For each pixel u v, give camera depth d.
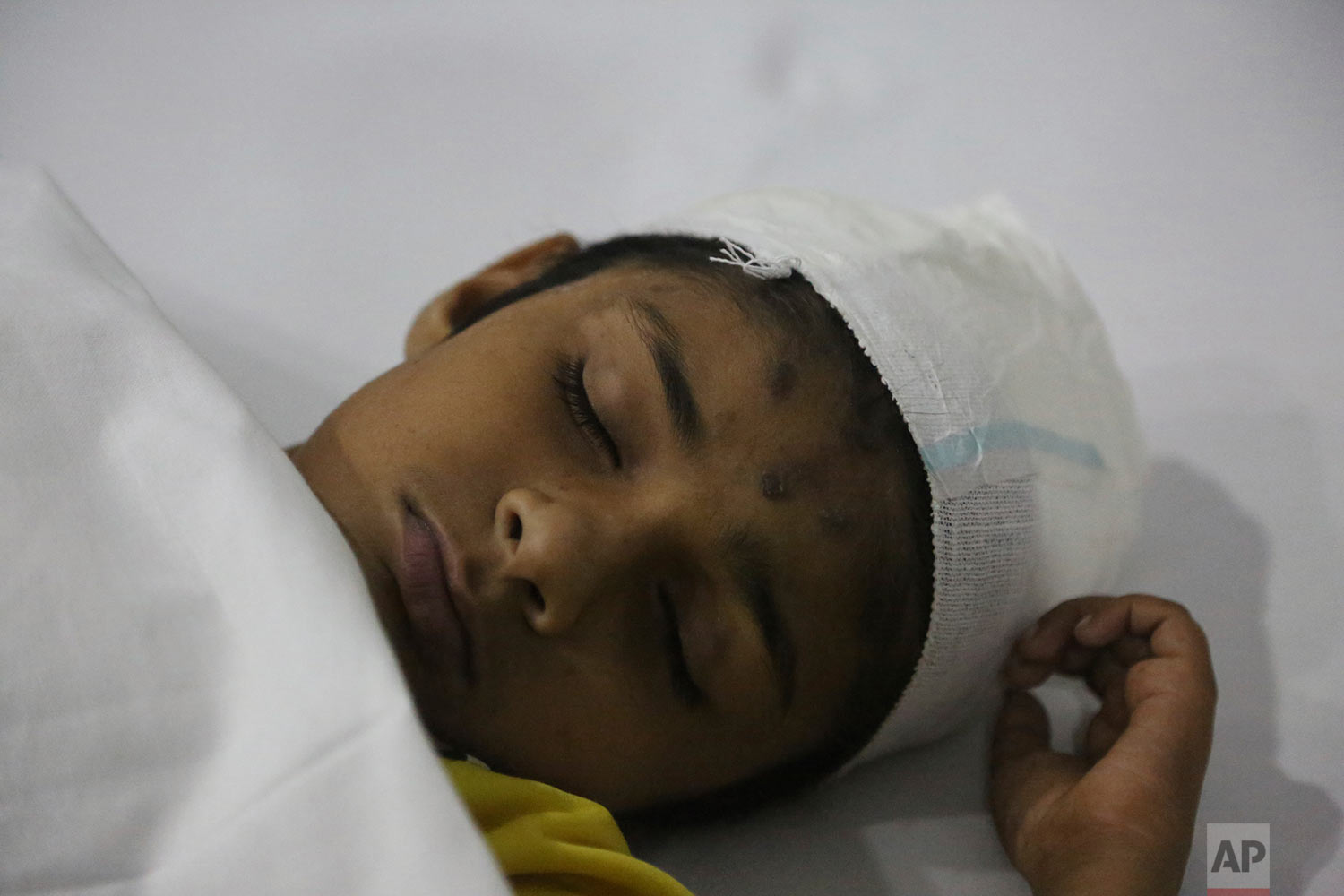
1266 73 1.23
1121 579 0.95
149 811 0.49
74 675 0.51
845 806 0.85
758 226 0.85
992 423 0.77
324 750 0.47
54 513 0.54
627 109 1.28
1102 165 1.20
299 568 0.52
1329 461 1.01
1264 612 0.94
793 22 1.32
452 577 0.66
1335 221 1.13
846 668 0.76
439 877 0.45
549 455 0.69
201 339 1.08
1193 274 1.13
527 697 0.70
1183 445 1.04
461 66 1.28
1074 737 0.89
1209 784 0.83
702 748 0.75
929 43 1.30
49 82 1.22
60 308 0.61
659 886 0.66
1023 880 0.77
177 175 1.19
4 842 0.48
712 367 0.71
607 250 0.89
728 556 0.69
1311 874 0.77
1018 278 0.88
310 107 1.24
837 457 0.72
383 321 1.13
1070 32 1.29
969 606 0.78
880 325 0.75
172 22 1.27
